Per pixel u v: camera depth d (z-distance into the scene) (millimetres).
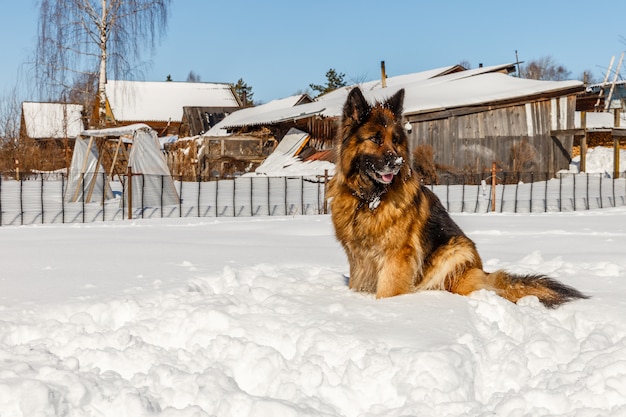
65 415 3303
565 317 4926
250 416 3307
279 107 47750
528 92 31344
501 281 5609
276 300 5242
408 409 3377
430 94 32750
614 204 20938
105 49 34156
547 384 3588
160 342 4531
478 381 3783
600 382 3465
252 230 12953
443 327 4375
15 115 43594
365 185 5633
